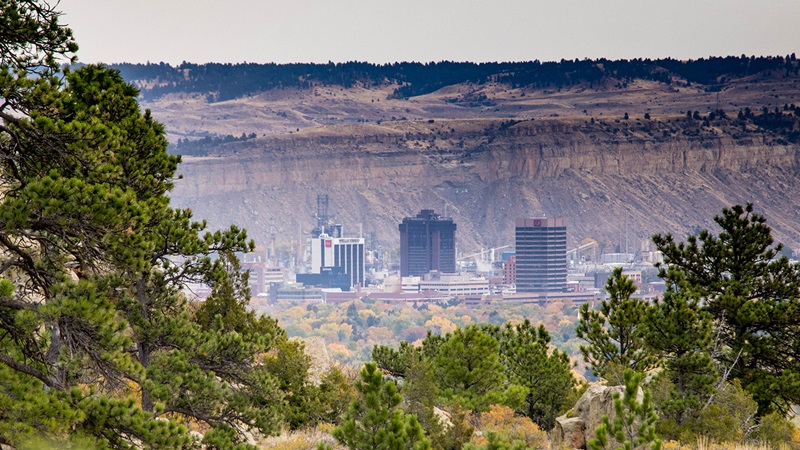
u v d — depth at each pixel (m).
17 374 68.31
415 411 92.00
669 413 113.38
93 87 98.94
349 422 73.69
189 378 89.81
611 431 74.00
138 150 99.88
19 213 69.19
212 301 121.75
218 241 97.75
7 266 71.81
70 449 66.12
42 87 76.06
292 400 121.50
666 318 123.62
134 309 92.00
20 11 78.31
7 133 76.69
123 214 72.75
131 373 73.38
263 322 125.38
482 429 105.62
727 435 108.69
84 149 76.88
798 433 117.50
